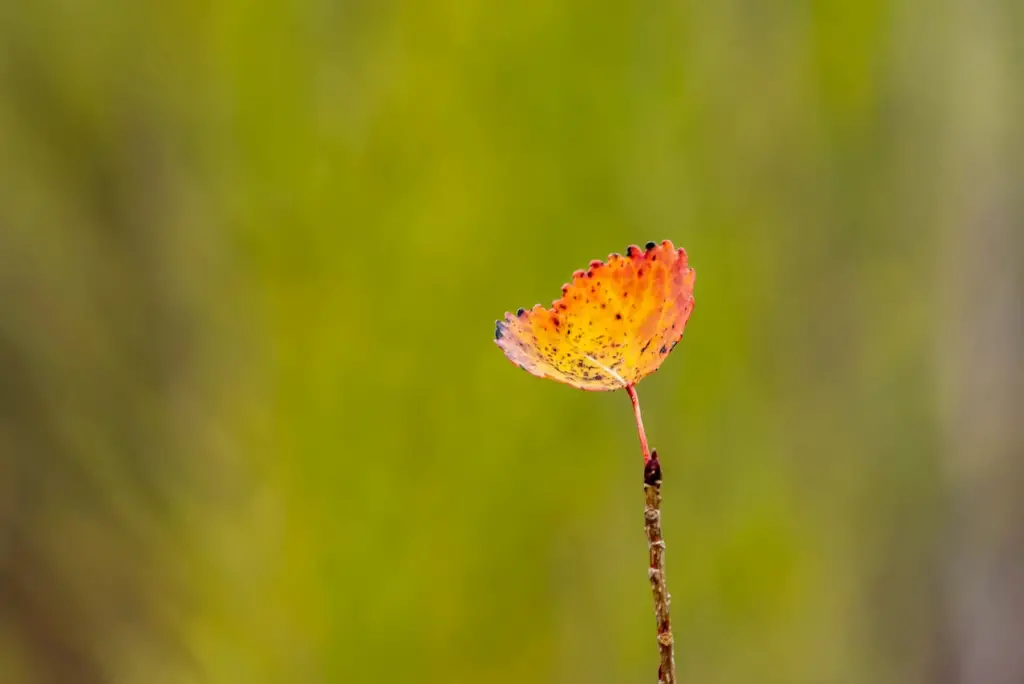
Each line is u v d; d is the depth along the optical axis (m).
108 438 1.98
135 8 2.00
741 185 2.30
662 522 2.16
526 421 1.88
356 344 1.82
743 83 2.32
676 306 0.93
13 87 2.03
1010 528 3.19
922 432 2.72
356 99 1.92
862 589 2.57
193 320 1.98
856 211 2.50
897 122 2.60
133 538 1.95
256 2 1.92
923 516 2.76
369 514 1.78
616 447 2.04
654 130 2.11
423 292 1.85
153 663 1.89
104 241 2.02
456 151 1.90
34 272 2.05
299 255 1.87
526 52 1.96
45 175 2.05
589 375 0.93
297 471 1.80
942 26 2.70
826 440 2.44
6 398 2.04
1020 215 2.94
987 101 2.81
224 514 1.86
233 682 1.78
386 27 1.94
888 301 2.58
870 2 2.43
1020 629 2.96
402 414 1.81
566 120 1.99
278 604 1.78
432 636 1.78
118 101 2.03
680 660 2.15
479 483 1.83
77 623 2.01
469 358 1.85
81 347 2.03
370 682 1.76
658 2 2.11
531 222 1.94
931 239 2.72
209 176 1.97
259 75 1.92
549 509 1.91
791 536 2.27
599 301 0.93
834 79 2.44
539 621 1.88
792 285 2.39
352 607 1.77
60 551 2.00
